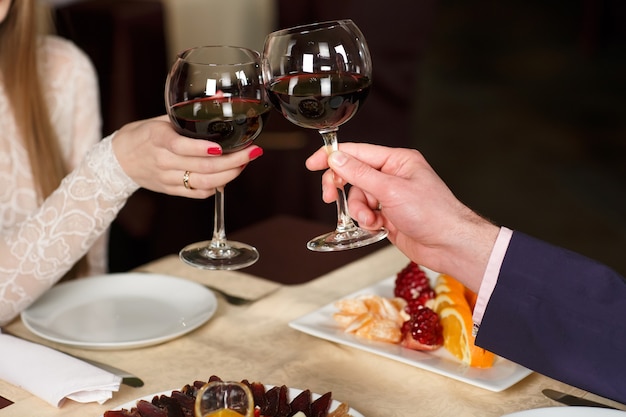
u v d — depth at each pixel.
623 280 1.10
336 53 1.12
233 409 0.97
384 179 1.13
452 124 4.93
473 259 1.13
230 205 2.69
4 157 1.58
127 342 1.22
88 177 1.29
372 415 1.10
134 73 2.41
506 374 1.15
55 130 1.68
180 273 1.45
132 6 2.42
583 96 5.35
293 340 1.25
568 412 1.04
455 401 1.13
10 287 1.32
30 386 1.13
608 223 3.61
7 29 1.54
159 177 1.22
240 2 3.57
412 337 1.21
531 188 4.00
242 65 1.12
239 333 1.27
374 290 1.36
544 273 1.11
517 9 7.59
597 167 4.23
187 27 3.42
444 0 7.88
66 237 1.31
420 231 1.15
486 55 6.38
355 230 1.22
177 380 1.17
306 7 2.63
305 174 2.65
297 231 1.61
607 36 6.26
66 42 1.74
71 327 1.28
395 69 2.63
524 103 5.27
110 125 2.40
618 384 1.09
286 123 2.69
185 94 1.12
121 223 2.30
